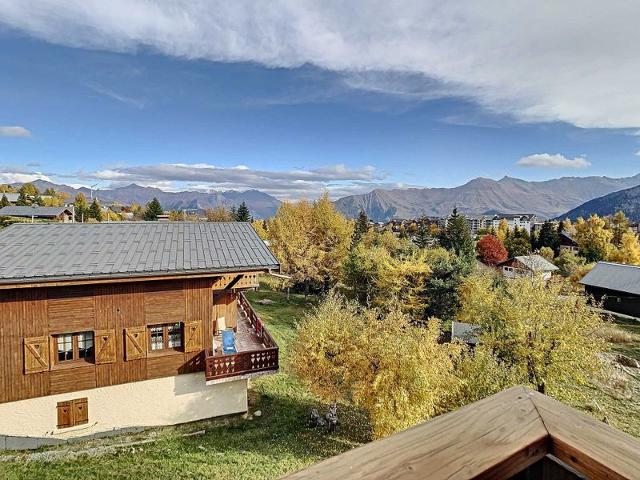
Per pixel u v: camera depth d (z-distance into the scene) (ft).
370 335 47.93
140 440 41.01
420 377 41.98
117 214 347.36
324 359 47.29
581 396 60.80
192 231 53.06
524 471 4.40
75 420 39.91
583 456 4.17
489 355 52.95
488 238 209.36
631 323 121.08
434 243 202.49
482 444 4.33
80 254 42.37
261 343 52.34
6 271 36.65
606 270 139.95
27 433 38.37
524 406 5.08
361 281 111.86
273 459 39.58
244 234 53.98
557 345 57.36
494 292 78.95
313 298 130.21
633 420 61.00
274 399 53.47
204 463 37.83
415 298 99.66
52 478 34.32
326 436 46.19
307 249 128.47
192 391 44.47
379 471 3.97
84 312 39.75
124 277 39.58
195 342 44.19
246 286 48.32
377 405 41.57
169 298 43.06
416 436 4.53
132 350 41.63
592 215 214.28
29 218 290.15
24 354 37.73
